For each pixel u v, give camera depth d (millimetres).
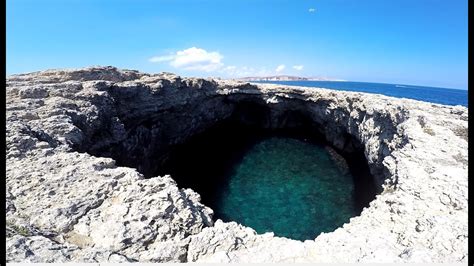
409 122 32750
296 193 40344
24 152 20734
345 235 15305
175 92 46562
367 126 41156
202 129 56438
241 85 58406
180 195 17062
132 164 38719
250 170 47812
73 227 14508
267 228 32281
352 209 36125
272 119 64438
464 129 31281
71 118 27922
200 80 52219
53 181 17641
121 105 38000
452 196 18484
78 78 38812
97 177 18578
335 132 55438
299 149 56844
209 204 37156
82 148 28172
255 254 13477
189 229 15500
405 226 16797
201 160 51000
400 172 24438
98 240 13719
